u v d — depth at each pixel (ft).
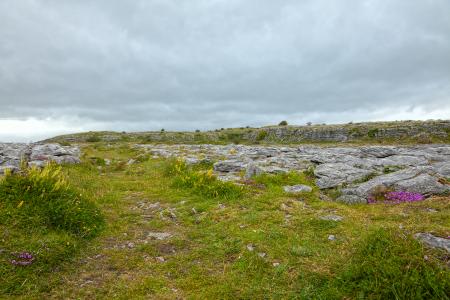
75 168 75.82
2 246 27.40
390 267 23.02
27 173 39.09
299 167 68.08
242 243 32.12
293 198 46.26
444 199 44.06
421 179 50.67
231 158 86.69
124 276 27.20
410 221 36.06
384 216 38.58
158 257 30.58
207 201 45.85
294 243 31.58
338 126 352.28
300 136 348.59
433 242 26.73
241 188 49.16
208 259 30.12
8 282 24.41
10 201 33.50
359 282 23.57
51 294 24.40
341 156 78.23
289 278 26.25
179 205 45.55
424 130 276.41
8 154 85.20
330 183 54.95
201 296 24.49
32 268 26.37
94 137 439.22
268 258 29.19
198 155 99.35
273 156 89.51
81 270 27.84
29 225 31.09
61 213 33.99
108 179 65.72
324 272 26.12
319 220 36.22
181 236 35.24
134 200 49.21
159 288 25.57
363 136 301.84
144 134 466.29
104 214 41.24
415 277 22.00
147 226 38.27
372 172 59.11
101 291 24.97
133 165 88.02
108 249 31.99
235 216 39.09
